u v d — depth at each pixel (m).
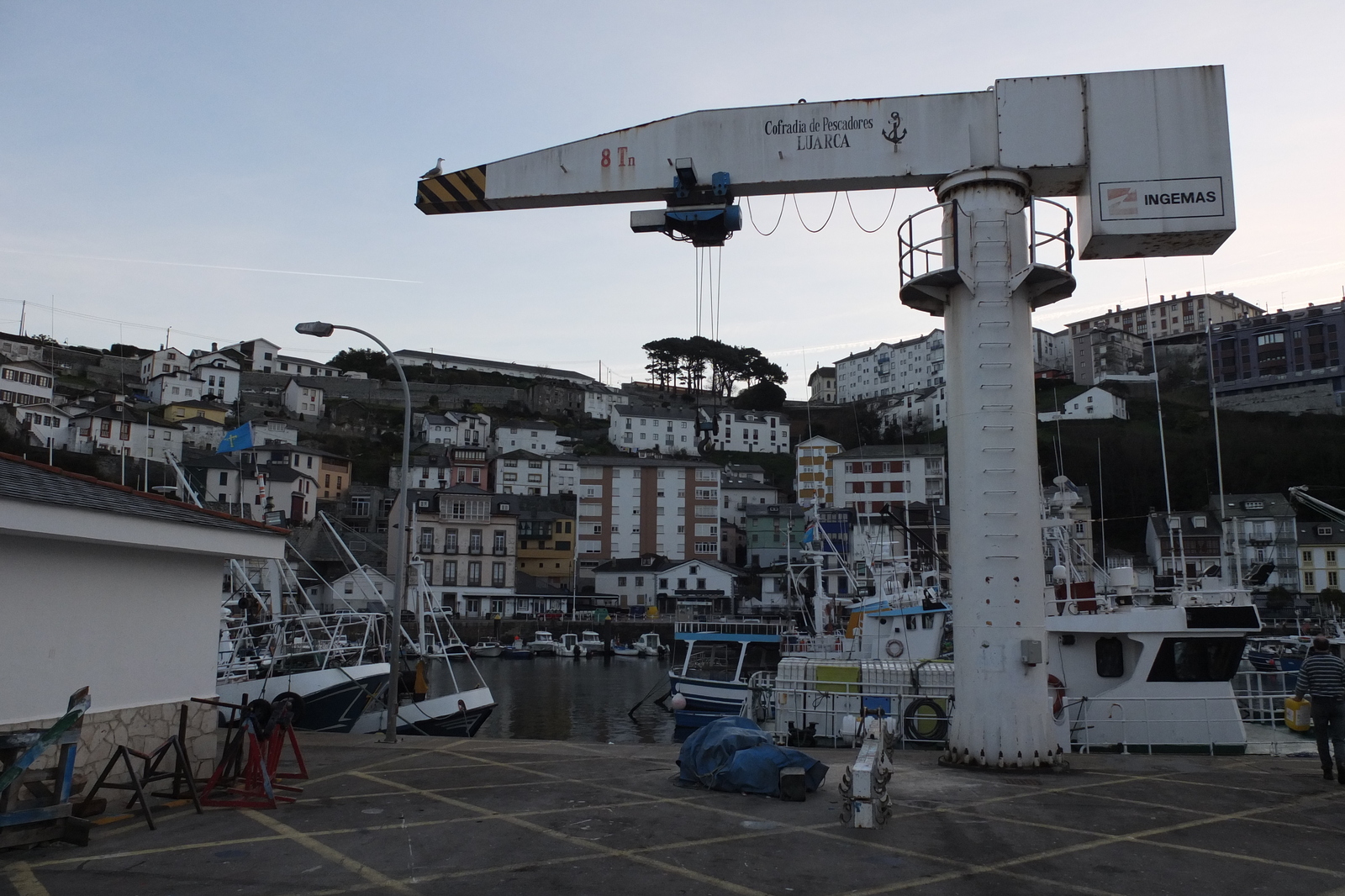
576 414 127.38
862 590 26.44
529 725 31.28
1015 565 10.73
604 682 46.50
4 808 6.94
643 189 12.10
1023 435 10.93
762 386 127.44
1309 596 67.75
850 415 123.31
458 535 75.50
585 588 83.38
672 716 33.34
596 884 6.32
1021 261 11.23
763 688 21.39
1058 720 13.32
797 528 86.81
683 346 132.38
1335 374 91.62
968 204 11.31
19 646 7.60
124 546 8.48
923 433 110.75
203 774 9.66
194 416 91.44
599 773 10.74
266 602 23.94
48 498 7.39
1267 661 36.47
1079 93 11.38
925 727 15.64
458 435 109.25
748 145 11.92
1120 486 81.12
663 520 86.12
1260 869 6.84
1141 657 14.74
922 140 11.56
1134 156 11.22
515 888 6.22
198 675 9.77
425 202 12.57
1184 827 8.09
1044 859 7.05
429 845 7.36
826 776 10.63
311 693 17.86
